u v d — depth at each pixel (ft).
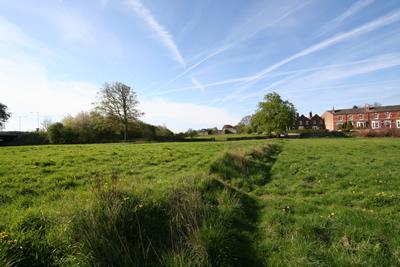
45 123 191.83
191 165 50.39
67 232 14.47
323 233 17.62
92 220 15.10
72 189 30.04
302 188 33.32
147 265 13.34
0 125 239.30
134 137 206.39
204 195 23.21
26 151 80.18
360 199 27.73
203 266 13.17
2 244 12.25
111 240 14.15
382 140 149.38
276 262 14.39
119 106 185.78
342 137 221.87
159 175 39.65
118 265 13.01
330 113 352.69
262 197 29.53
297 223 19.21
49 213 16.88
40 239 13.88
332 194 30.01
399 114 289.74
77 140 179.63
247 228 19.33
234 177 37.73
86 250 13.39
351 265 13.50
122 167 46.91
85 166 47.65
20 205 22.82
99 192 18.42
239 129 377.09
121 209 16.75
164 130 233.55
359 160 56.13
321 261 14.05
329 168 45.73
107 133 193.88
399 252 14.74
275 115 226.99
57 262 12.71
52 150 84.64
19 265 12.11
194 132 277.85
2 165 46.47
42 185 31.50
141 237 15.17
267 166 49.14
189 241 15.03
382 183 33.81
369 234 16.75
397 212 23.09
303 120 378.94
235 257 14.83
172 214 17.93
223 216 19.36
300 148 91.04
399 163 50.80
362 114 315.17
